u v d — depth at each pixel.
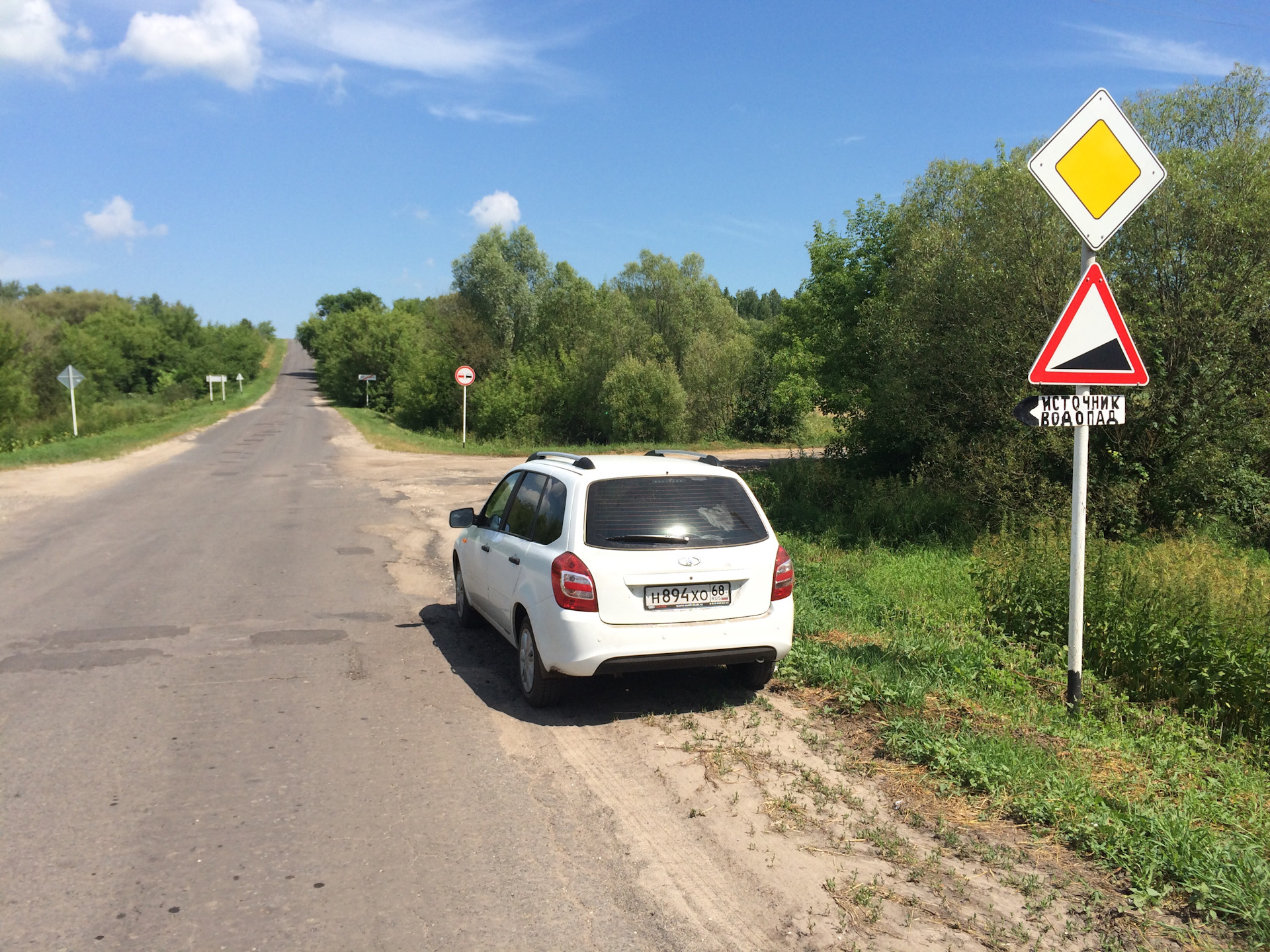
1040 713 5.00
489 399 38.78
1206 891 3.02
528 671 5.23
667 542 4.98
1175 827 3.49
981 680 5.55
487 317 46.38
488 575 6.20
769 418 39.56
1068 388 10.66
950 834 3.55
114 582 8.91
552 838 3.56
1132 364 4.82
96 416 41.00
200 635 6.86
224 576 9.27
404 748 4.55
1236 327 9.44
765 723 4.93
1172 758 4.43
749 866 3.33
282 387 107.12
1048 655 6.14
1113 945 2.79
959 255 12.11
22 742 4.57
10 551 10.80
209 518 13.80
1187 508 10.50
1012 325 11.04
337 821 3.69
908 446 15.76
